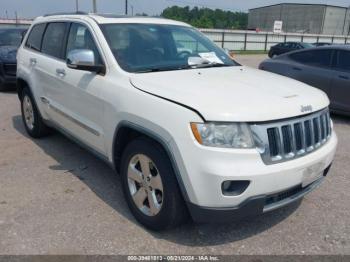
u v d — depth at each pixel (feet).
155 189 10.14
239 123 8.62
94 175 14.25
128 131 10.96
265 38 138.72
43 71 15.69
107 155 12.05
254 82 10.98
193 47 14.05
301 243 10.19
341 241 10.30
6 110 24.62
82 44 13.35
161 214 9.91
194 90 9.75
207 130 8.60
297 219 11.36
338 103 23.67
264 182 8.73
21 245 9.82
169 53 13.06
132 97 10.34
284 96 9.83
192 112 8.80
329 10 258.78
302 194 10.02
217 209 8.79
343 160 16.46
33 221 10.95
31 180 13.71
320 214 11.68
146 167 10.21
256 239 10.33
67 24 14.80
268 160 8.82
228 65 13.60
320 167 10.11
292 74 25.90
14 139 18.40
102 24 12.84
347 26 270.26
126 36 12.67
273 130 8.97
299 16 273.75
